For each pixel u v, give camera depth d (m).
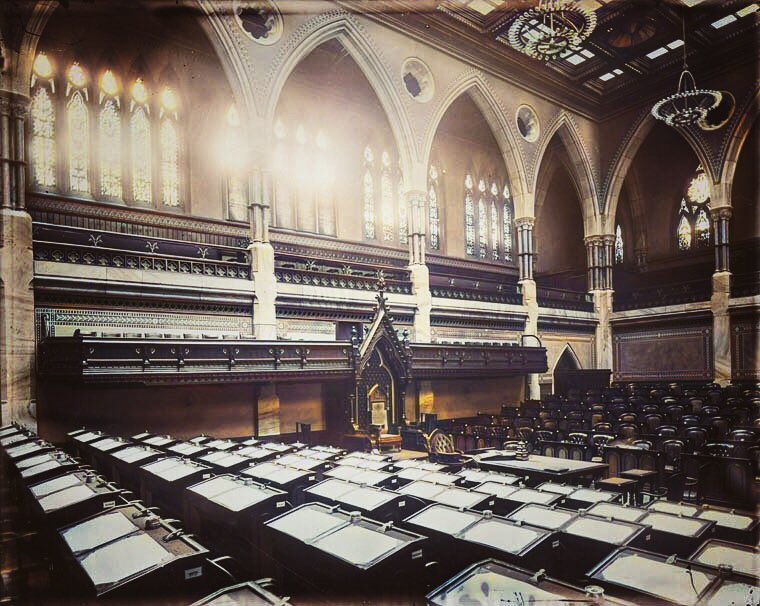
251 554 6.05
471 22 24.28
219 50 18.88
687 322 28.72
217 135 23.02
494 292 26.56
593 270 31.38
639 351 30.41
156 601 3.90
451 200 31.08
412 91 26.27
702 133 28.16
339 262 23.50
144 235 20.62
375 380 18.56
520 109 27.98
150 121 21.47
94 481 6.42
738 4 23.08
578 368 30.09
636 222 35.00
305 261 23.31
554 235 36.41
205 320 17.89
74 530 4.76
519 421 17.95
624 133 30.58
